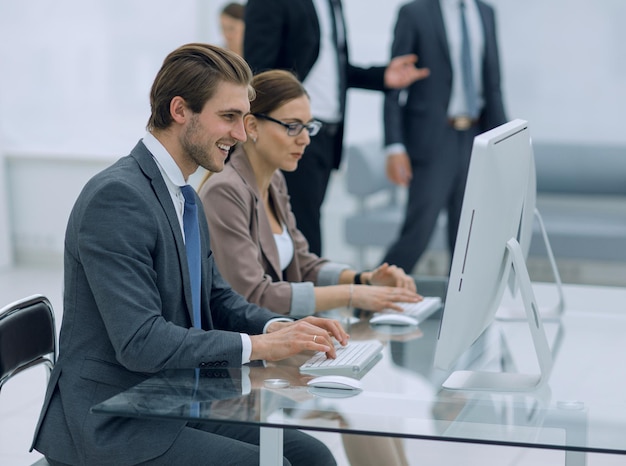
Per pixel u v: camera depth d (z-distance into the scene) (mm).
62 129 7410
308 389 2314
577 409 2230
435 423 2115
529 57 6957
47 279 7102
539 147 6984
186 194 2578
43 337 2680
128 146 7352
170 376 2371
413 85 6434
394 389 2350
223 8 6844
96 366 2383
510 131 2395
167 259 2439
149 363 2309
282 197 3529
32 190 7523
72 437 2342
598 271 7137
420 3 6336
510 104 7023
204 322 2695
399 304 3238
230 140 2508
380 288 3230
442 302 3322
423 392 2336
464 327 2303
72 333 2408
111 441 2307
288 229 3541
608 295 3551
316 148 5461
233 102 2473
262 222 3275
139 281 2330
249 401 2211
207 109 2461
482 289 2330
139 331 2297
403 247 6613
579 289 3643
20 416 4406
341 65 5543
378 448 3125
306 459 2691
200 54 2469
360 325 3012
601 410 2223
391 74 5902
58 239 7539
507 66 6992
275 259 3293
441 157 6473
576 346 2842
